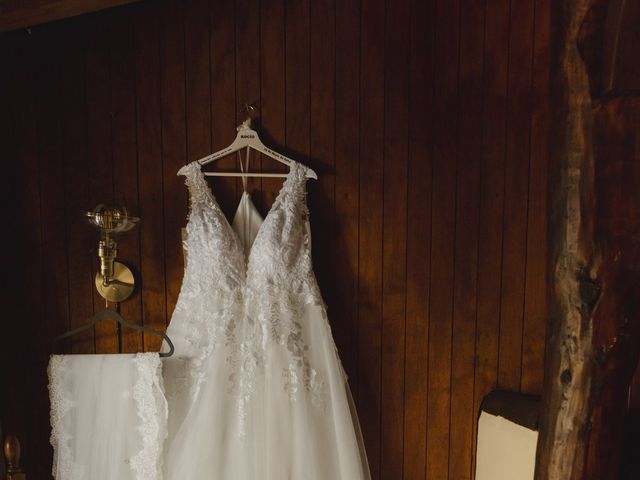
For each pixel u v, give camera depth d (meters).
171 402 1.75
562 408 1.57
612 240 1.48
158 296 1.96
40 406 1.97
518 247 1.98
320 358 1.79
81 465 1.68
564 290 1.56
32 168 1.91
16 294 1.94
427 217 1.97
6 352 1.94
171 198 1.93
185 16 1.87
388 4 1.89
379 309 1.99
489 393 2.01
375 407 2.02
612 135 1.46
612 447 1.56
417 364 2.02
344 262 1.97
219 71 1.89
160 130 1.91
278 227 1.76
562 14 1.51
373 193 1.95
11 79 1.88
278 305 1.75
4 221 1.91
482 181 1.96
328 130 1.92
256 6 1.87
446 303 2.00
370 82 1.91
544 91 1.92
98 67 1.88
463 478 2.03
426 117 1.93
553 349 1.60
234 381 1.74
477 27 1.91
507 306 2.00
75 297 1.96
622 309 1.50
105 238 1.75
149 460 1.63
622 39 1.43
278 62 1.89
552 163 1.59
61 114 1.90
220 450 1.72
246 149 1.91
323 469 1.77
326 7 1.88
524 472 1.79
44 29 1.87
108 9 1.86
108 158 1.92
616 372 1.52
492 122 1.94
